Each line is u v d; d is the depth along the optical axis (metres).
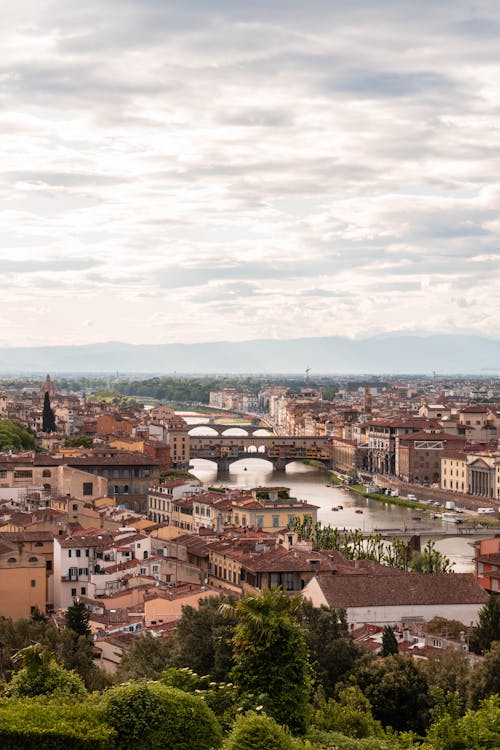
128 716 100.31
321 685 145.00
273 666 116.56
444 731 120.88
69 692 120.19
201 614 163.38
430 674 151.75
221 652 154.12
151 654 171.62
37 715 98.62
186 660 158.00
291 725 115.25
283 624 118.69
